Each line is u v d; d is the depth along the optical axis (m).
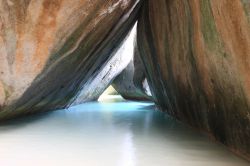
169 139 5.14
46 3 5.47
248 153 3.53
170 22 5.96
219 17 3.38
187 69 5.44
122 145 4.65
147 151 4.25
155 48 7.77
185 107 6.52
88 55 7.57
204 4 3.84
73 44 6.08
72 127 6.48
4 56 5.59
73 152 4.18
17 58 5.64
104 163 3.63
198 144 4.66
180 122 7.41
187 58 5.27
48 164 3.59
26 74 5.74
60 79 7.53
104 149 4.38
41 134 5.58
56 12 5.51
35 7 5.47
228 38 3.26
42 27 5.55
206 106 4.95
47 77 6.42
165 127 6.56
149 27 8.01
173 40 5.98
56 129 6.19
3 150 4.30
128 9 7.40
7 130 6.01
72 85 9.45
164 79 7.73
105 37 7.55
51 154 4.07
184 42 5.26
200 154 4.03
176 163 3.63
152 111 10.48
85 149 4.36
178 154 4.06
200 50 4.41
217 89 4.15
